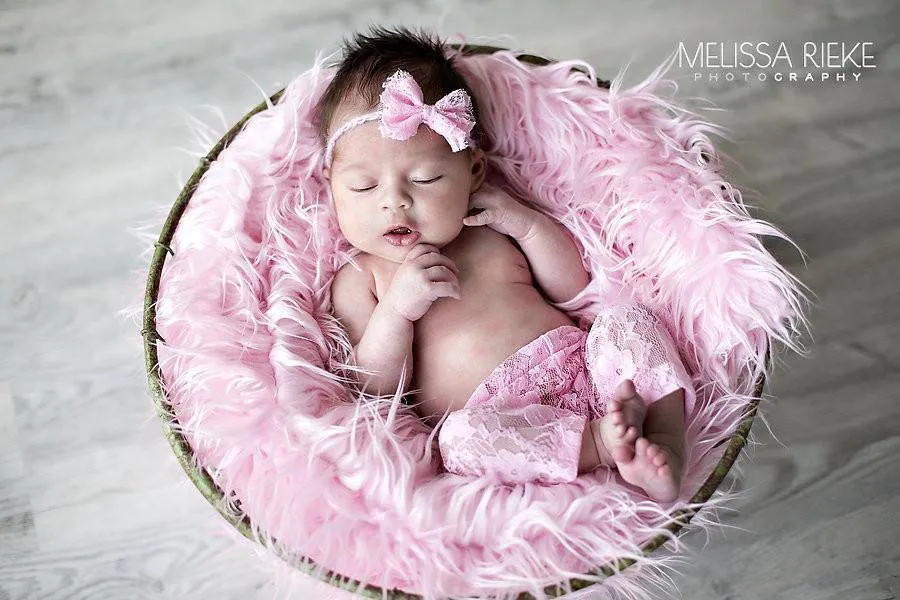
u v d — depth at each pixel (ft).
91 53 6.79
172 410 4.55
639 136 5.14
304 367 4.73
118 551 5.43
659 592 5.28
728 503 5.42
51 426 5.75
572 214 5.32
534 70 5.30
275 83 6.64
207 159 5.16
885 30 6.72
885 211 6.19
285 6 6.87
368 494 4.33
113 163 6.49
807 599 5.27
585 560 4.22
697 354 4.86
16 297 6.10
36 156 6.51
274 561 4.57
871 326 5.87
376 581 4.22
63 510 5.53
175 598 5.31
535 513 4.22
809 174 6.31
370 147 4.77
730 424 4.67
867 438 5.59
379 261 5.17
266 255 5.11
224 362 4.58
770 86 6.57
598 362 4.75
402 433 4.69
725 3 6.82
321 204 5.28
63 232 6.29
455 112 4.74
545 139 5.38
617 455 4.16
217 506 4.27
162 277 4.87
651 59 6.69
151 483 5.60
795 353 5.78
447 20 6.80
